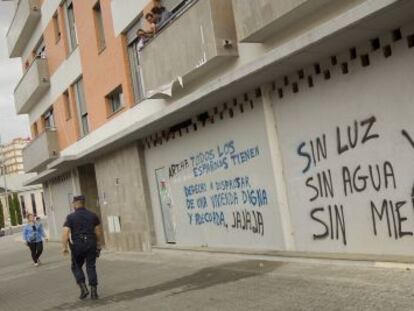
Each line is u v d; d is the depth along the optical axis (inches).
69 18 910.4
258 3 389.4
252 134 461.1
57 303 420.8
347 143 365.7
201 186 552.7
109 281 485.4
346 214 373.7
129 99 685.9
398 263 321.7
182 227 603.8
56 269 674.2
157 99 605.3
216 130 513.0
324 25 319.3
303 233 417.4
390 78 329.4
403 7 284.0
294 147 413.7
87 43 807.1
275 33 407.2
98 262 660.7
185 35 486.0
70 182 1023.6
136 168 687.7
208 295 352.2
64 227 414.6
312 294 306.5
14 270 753.0
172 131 597.6
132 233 724.0
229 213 510.6
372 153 347.9
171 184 616.1
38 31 1095.6
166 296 372.8
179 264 513.0
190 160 567.8
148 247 678.5
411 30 311.9
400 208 333.7
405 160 327.0
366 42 341.1
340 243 382.0
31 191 3063.5
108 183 792.9
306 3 353.7
